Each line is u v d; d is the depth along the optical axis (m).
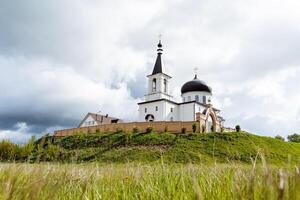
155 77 71.94
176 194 2.00
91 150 41.94
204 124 61.94
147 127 52.47
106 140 47.31
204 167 3.20
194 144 40.50
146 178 2.84
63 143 49.09
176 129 51.44
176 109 69.75
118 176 3.49
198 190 1.25
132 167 3.79
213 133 44.12
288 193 0.96
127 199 2.30
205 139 42.19
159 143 43.34
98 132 53.62
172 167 3.07
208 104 67.81
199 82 74.56
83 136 50.91
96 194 2.18
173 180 2.39
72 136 52.25
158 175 2.78
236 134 42.69
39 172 2.47
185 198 1.93
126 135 47.72
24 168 2.90
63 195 2.27
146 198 2.21
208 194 1.86
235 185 1.34
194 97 73.81
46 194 1.60
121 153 37.94
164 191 2.16
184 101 75.00
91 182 2.78
